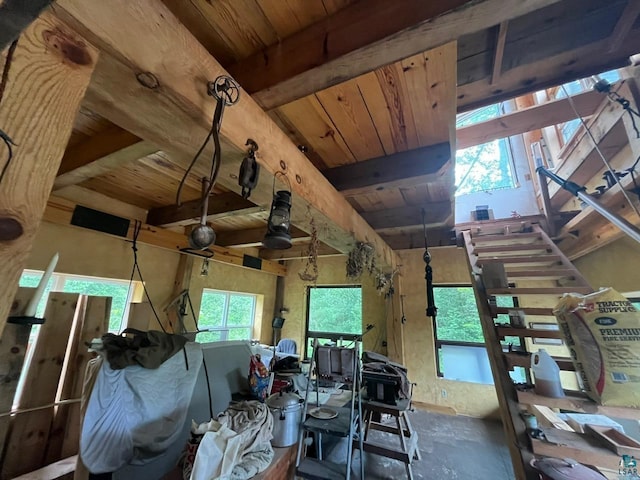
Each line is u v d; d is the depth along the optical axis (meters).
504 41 1.38
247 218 3.41
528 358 1.90
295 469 1.98
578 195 2.53
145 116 0.86
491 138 2.85
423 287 4.60
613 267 3.49
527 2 0.81
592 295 1.52
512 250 3.20
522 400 1.68
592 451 1.47
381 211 3.25
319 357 2.48
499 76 1.58
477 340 4.23
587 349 1.49
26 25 0.35
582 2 1.33
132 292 3.16
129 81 0.71
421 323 4.48
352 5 1.04
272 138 1.24
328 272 5.47
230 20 1.08
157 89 0.74
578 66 1.51
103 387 1.51
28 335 1.72
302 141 1.86
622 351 1.39
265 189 1.36
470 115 5.54
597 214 2.78
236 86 0.94
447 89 1.39
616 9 1.31
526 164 4.80
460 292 4.46
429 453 2.92
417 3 0.92
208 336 4.23
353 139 1.85
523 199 4.66
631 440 1.51
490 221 3.79
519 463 1.62
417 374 4.32
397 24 0.94
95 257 2.76
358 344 2.41
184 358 2.03
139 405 1.62
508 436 1.81
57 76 0.55
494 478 2.50
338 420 2.24
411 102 1.49
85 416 1.43
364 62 1.05
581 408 1.50
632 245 3.40
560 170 3.58
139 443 1.56
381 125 1.70
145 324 2.69
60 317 1.98
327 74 1.11
